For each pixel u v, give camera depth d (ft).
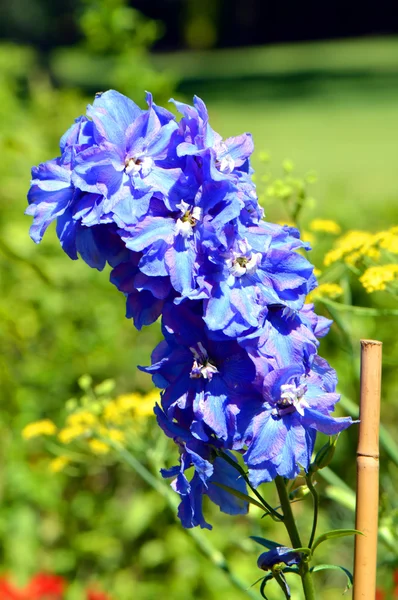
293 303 2.88
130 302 2.93
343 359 5.65
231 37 51.26
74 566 5.71
